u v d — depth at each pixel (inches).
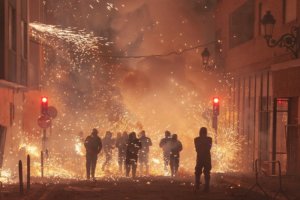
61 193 675.4
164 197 642.8
